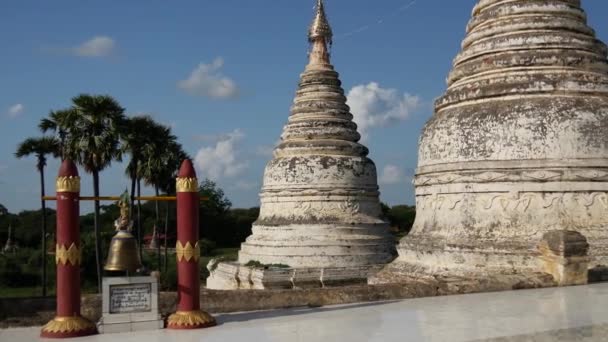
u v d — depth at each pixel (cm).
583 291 1608
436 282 1692
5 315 1329
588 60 1969
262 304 1518
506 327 1208
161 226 8194
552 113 1841
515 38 1997
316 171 3353
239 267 3253
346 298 1591
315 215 3300
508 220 1822
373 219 3406
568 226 1778
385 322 1298
